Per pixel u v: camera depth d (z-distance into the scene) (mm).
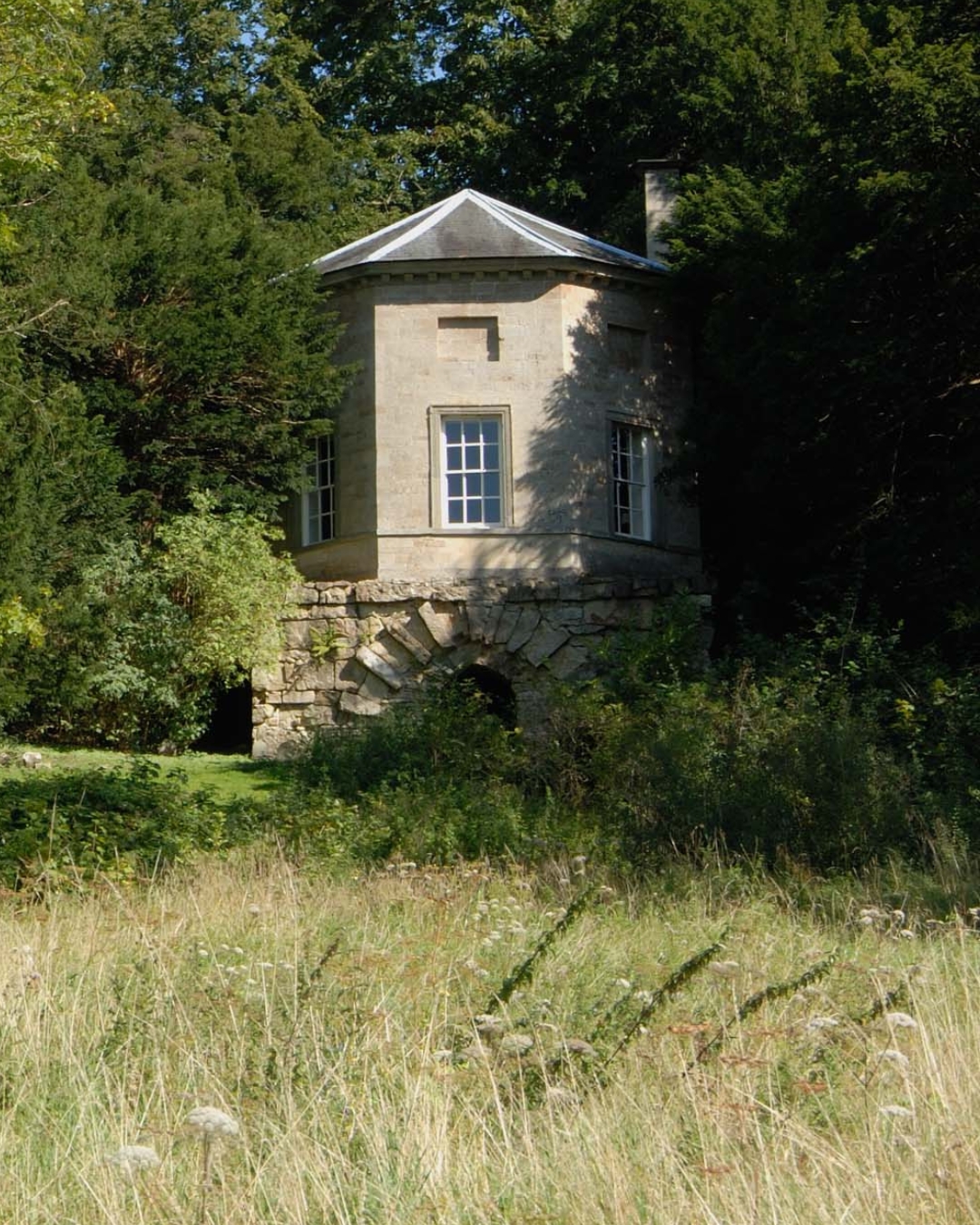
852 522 25750
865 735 17594
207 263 27719
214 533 26234
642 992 7285
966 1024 6773
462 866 13977
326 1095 6031
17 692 23297
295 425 28234
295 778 21734
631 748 19281
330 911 10820
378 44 42750
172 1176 5195
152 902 11812
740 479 27938
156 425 27109
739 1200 4816
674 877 13664
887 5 26688
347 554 28422
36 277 25641
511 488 28094
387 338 28500
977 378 23625
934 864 14172
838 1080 5977
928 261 23328
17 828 15617
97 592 25016
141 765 18188
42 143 20578
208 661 25859
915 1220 4703
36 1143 5707
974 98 21938
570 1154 5266
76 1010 7219
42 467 24062
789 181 27750
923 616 24188
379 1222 4867
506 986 7012
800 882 13445
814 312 24031
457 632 27078
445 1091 5840
